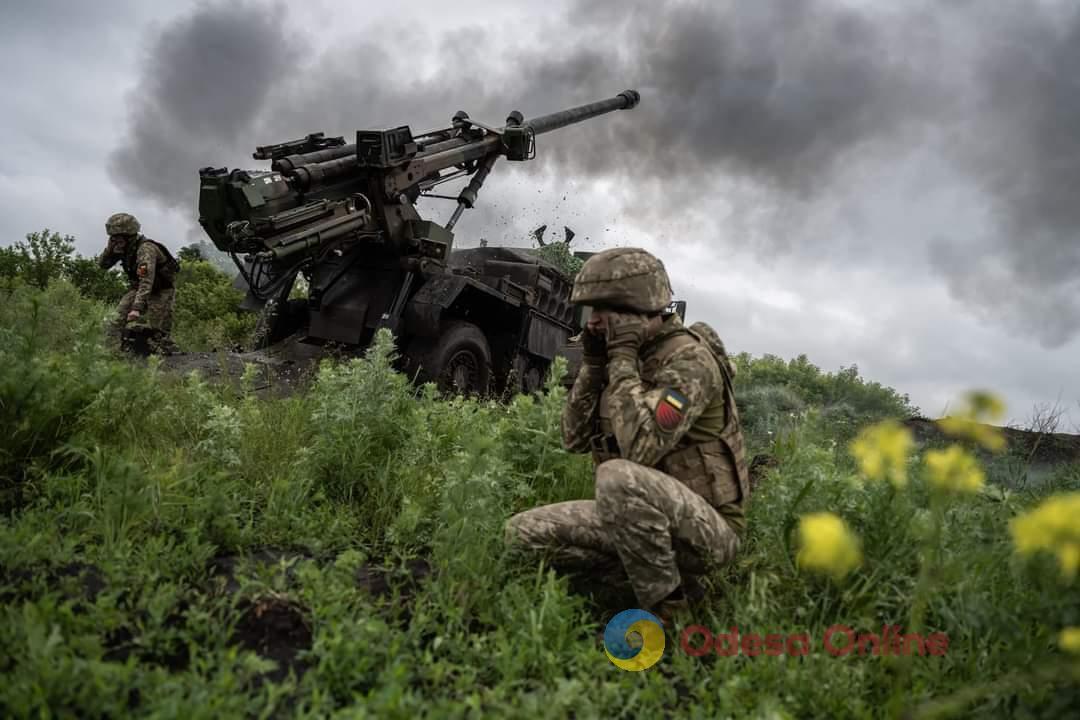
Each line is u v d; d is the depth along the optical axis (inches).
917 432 264.2
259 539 120.3
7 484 122.3
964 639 98.3
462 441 159.5
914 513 113.6
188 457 145.6
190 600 97.3
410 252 319.3
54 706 70.2
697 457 115.0
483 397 328.5
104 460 128.0
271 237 266.4
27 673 71.7
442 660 87.6
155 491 116.3
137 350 309.0
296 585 104.0
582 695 84.0
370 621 89.4
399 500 141.7
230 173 257.9
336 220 287.0
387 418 154.5
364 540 128.6
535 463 156.7
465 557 110.0
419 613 96.6
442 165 334.6
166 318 324.2
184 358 284.2
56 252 496.7
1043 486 187.5
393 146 300.8
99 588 96.3
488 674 90.5
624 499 106.8
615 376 112.9
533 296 373.4
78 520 112.3
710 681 92.9
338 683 82.3
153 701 72.7
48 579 96.3
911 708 82.4
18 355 136.9
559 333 399.9
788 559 112.1
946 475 67.5
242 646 89.8
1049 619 82.6
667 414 108.2
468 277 330.0
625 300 113.2
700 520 109.3
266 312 331.9
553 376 166.2
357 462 145.2
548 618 97.7
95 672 72.7
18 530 103.7
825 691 88.1
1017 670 82.0
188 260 570.6
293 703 80.3
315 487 144.6
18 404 125.7
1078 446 248.1
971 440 67.2
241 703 75.4
